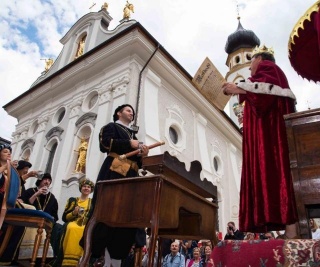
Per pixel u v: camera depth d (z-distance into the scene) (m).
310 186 1.91
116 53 12.01
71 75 13.52
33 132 15.55
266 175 2.51
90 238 2.47
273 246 1.48
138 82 11.40
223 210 14.26
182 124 13.05
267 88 2.60
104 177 2.99
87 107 12.66
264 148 2.59
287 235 2.37
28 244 4.84
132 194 2.39
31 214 3.90
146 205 2.27
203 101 14.17
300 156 2.00
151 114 11.02
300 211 1.90
